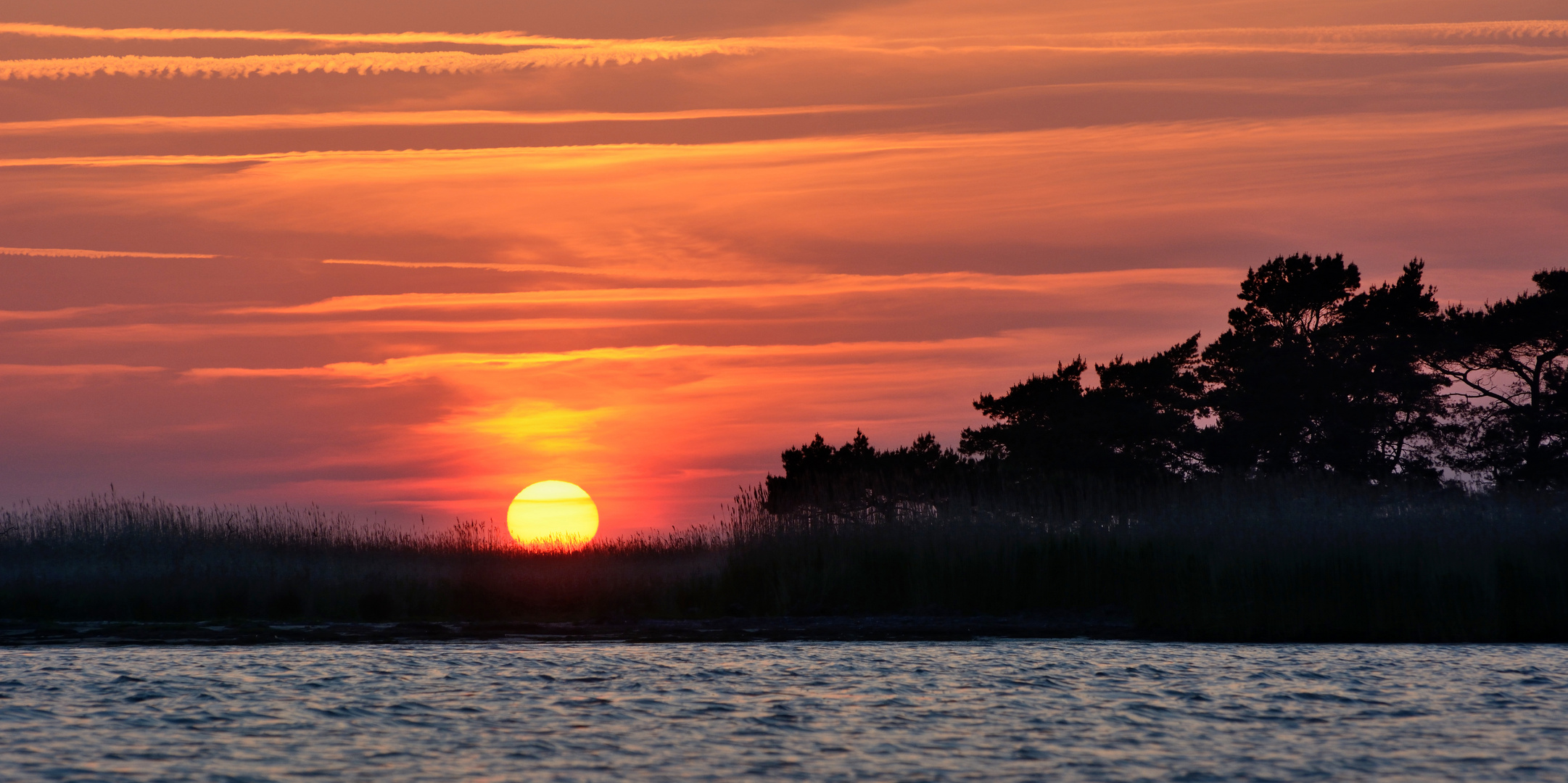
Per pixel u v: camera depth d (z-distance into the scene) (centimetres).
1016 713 5066
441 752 4381
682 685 5769
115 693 5481
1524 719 4891
